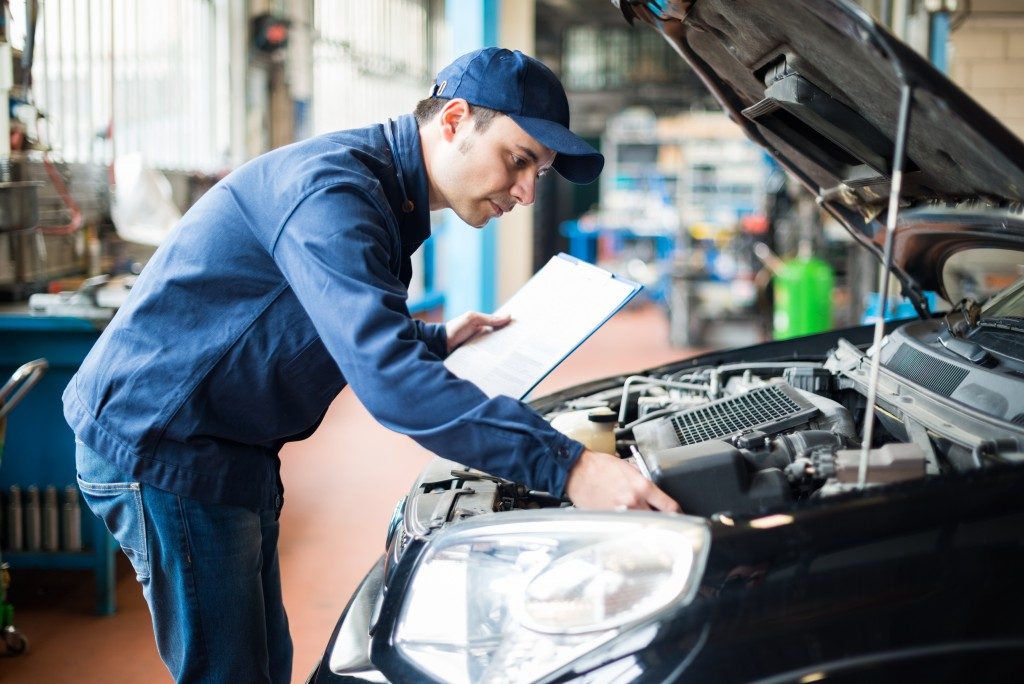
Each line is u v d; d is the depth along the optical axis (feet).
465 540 4.14
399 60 34.06
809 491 4.57
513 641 3.80
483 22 24.62
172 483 4.82
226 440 4.96
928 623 3.50
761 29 5.57
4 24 10.73
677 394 6.97
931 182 6.07
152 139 18.24
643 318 37.86
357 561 11.44
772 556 3.58
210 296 4.81
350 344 4.18
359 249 4.33
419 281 32.55
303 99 25.57
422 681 3.86
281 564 11.36
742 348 7.98
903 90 3.91
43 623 9.87
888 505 3.71
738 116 7.23
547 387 23.18
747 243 29.40
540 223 48.19
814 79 5.65
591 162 4.95
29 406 10.14
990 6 22.12
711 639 3.43
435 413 4.08
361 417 19.58
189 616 4.99
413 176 5.00
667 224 42.73
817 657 3.40
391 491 14.43
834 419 5.47
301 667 8.66
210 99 20.83
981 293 8.30
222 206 4.86
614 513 3.91
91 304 10.27
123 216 14.51
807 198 26.21
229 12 21.24
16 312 10.11
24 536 10.14
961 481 3.78
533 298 6.03
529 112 4.75
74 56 15.06
